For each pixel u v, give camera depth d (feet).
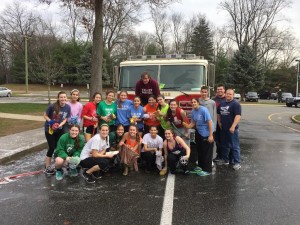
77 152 22.58
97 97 26.16
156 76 30.89
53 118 23.73
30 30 245.04
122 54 228.84
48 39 231.71
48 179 21.97
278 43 204.33
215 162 27.22
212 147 23.88
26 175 22.85
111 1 63.77
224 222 15.20
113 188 20.18
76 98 25.20
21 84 227.81
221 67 212.23
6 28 254.06
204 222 15.20
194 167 24.07
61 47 220.84
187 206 17.22
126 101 25.82
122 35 195.31
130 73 31.76
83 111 26.17
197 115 23.91
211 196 18.84
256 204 17.54
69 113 24.22
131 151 23.27
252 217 15.79
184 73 30.58
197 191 19.72
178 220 15.40
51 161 26.53
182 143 23.15
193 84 30.22
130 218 15.61
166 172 23.77
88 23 61.11
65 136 22.26
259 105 123.34
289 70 228.22
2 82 258.57
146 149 23.88
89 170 21.83
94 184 20.98
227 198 18.49
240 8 187.21
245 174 23.72
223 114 25.90
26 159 27.78
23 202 17.66
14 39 249.75
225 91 26.89
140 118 25.50
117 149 23.97
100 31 54.34
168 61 31.01
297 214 16.19
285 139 41.37
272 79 228.22
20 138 35.40
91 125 26.13
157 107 25.50
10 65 254.68
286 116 78.07
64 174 23.08
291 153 31.86
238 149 25.84
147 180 21.98
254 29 187.83
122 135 24.40
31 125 46.19
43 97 139.95
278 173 24.06
